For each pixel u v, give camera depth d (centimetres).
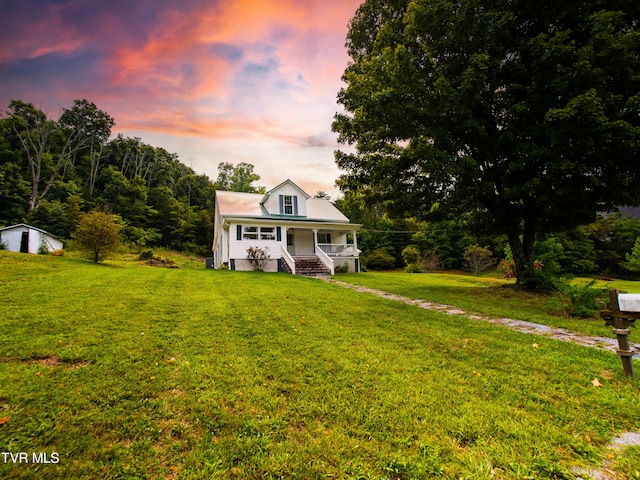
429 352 456
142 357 394
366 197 1245
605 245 3256
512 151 873
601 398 321
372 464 215
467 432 256
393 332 564
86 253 1756
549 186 850
